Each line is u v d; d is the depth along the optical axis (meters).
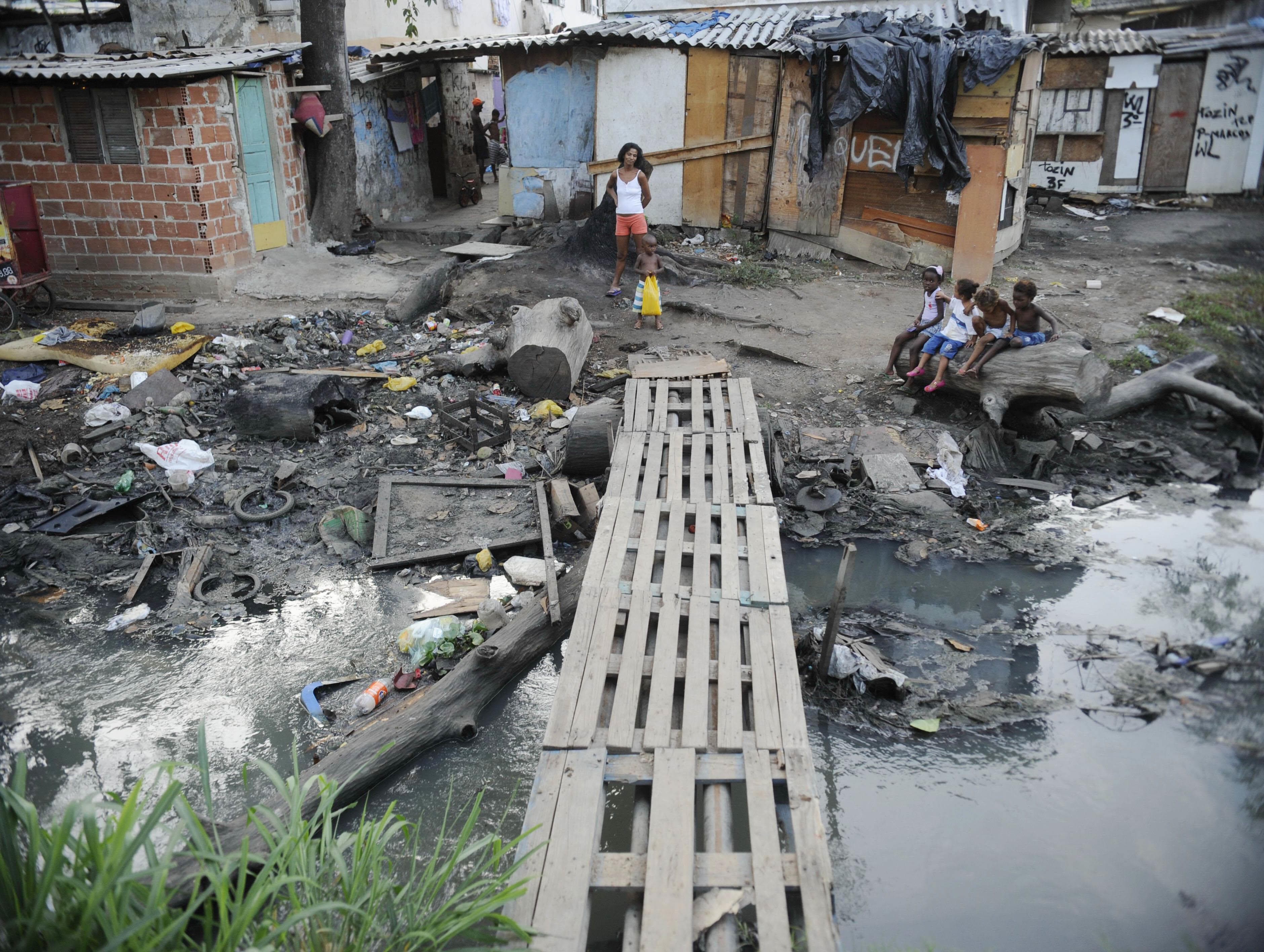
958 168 12.84
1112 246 15.38
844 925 4.03
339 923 3.78
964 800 4.74
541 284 12.38
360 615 6.32
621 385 9.60
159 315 10.91
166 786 4.86
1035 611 6.28
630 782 4.12
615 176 11.42
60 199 12.09
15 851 3.02
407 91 18.33
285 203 13.81
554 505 7.31
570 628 6.09
